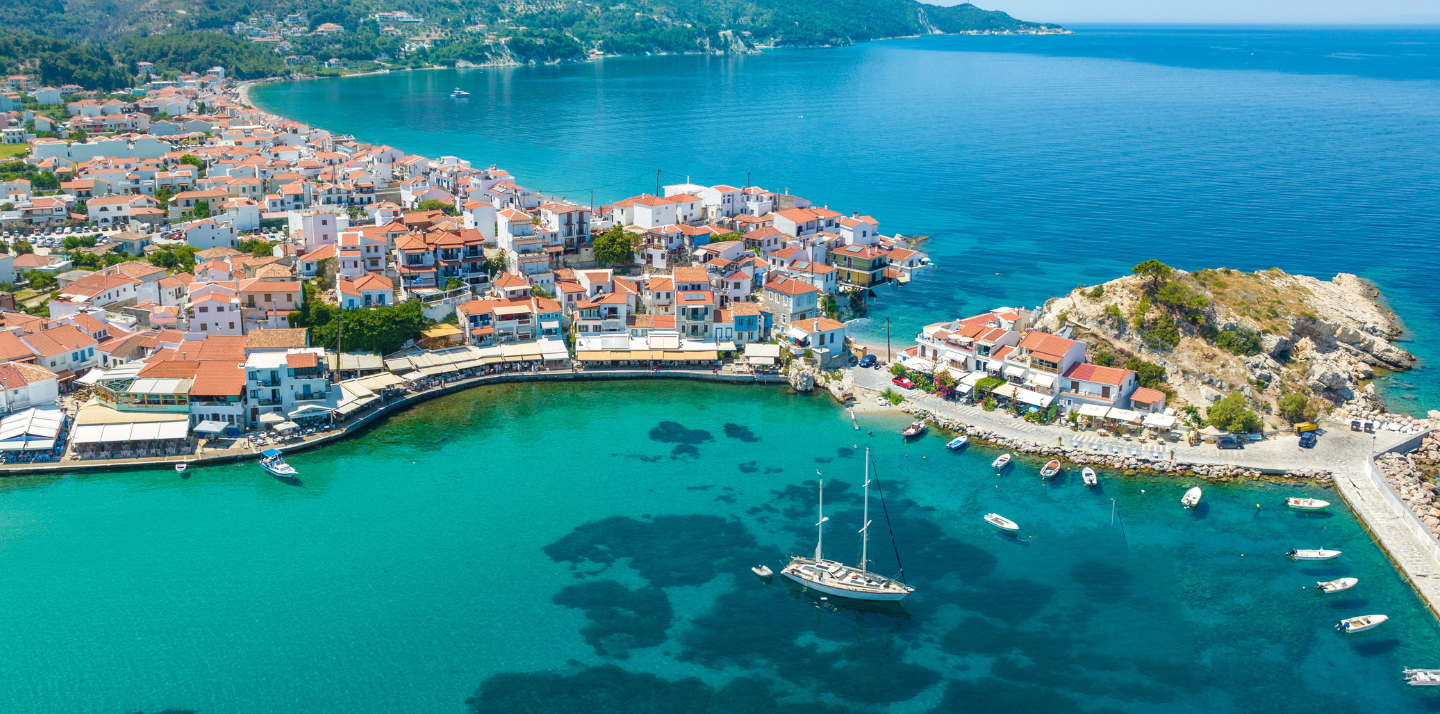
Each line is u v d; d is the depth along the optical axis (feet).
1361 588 382.83
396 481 465.47
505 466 482.28
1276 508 440.45
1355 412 525.34
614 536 422.00
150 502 439.22
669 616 369.30
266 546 409.28
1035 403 524.52
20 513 426.51
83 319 565.94
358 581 387.55
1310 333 599.98
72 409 507.30
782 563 402.31
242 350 529.86
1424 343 646.74
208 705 322.96
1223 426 496.23
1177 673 338.75
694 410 549.95
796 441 511.40
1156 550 409.69
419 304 609.01
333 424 511.81
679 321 625.41
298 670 339.16
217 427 488.85
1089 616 368.27
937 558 404.98
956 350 574.56
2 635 351.87
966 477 472.03
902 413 545.03
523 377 587.68
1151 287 573.74
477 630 360.69
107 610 366.43
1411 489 442.50
